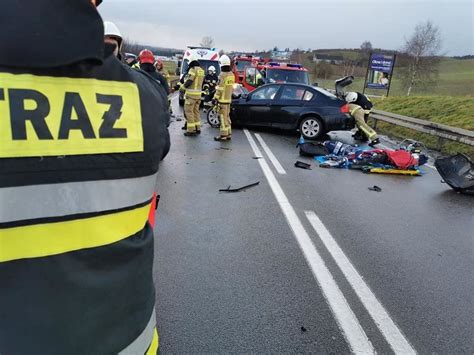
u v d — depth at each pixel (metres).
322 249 4.04
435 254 4.08
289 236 4.33
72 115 0.95
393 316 2.96
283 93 11.35
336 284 3.36
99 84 1.00
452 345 2.67
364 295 3.21
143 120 1.08
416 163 7.76
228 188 6.00
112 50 1.05
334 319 2.88
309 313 2.94
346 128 10.77
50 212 0.94
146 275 1.20
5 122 0.87
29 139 0.89
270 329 2.74
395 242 4.34
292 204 5.41
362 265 3.74
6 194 0.88
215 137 10.49
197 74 10.36
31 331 0.97
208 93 12.88
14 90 0.88
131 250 1.11
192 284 3.26
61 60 0.88
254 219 4.80
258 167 7.47
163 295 3.09
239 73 20.38
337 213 5.16
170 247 3.94
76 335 1.03
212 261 3.68
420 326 2.86
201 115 15.50
